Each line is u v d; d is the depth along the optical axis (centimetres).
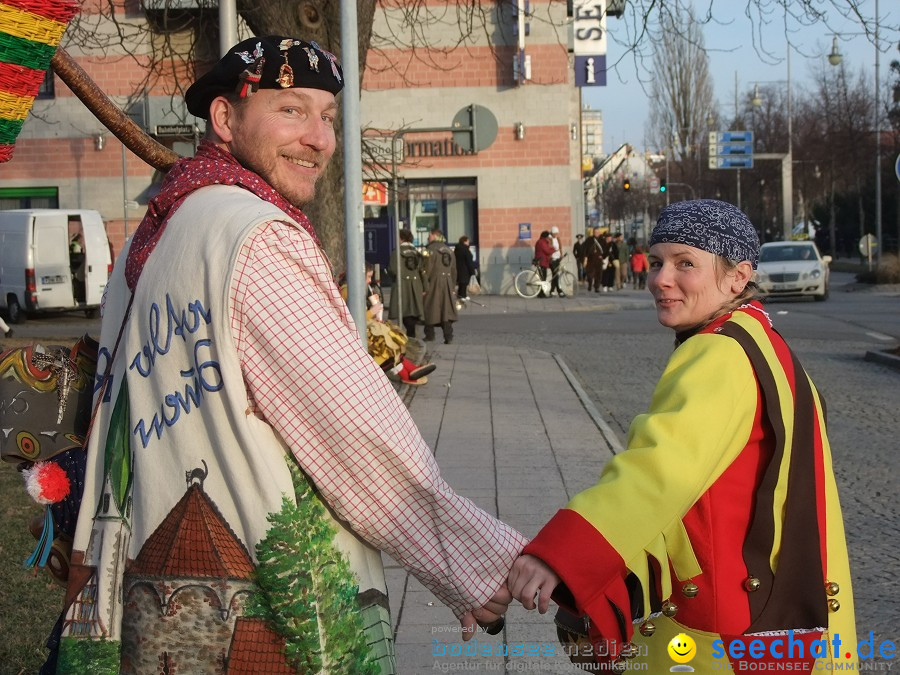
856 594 560
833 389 1360
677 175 8244
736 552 226
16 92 223
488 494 762
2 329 970
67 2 224
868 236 4072
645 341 1961
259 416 217
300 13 1092
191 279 219
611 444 960
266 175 245
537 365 1565
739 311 248
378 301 1341
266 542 211
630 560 219
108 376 236
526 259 3288
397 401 224
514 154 3262
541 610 219
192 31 1255
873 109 5172
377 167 1844
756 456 230
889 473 867
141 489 223
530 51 3225
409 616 504
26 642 453
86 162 3125
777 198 7331
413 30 1444
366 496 217
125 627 223
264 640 213
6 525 647
